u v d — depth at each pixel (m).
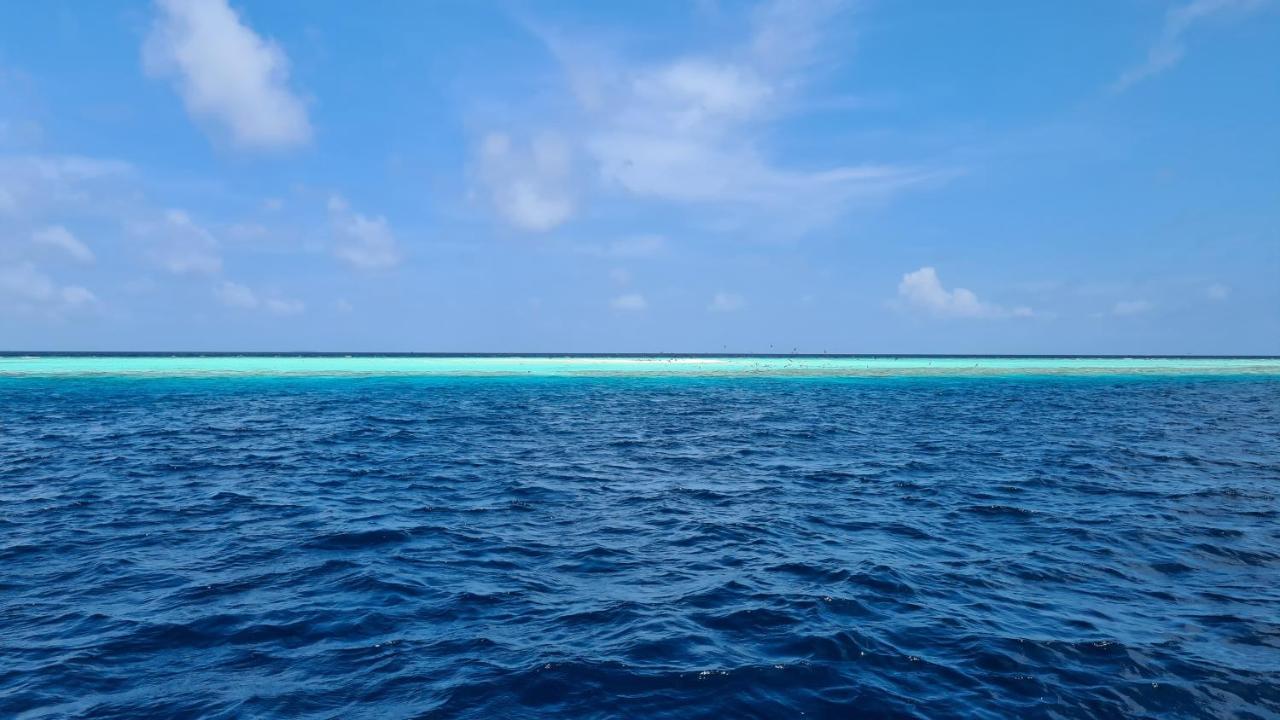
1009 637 8.37
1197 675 7.43
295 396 48.66
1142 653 7.95
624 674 7.37
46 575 10.62
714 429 31.83
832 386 64.38
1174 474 19.77
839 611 9.23
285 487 17.70
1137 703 6.87
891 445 26.30
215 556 11.68
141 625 8.69
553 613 9.20
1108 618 9.02
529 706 6.73
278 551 11.98
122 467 20.42
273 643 8.19
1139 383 69.75
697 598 9.78
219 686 7.13
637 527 13.96
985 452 24.34
